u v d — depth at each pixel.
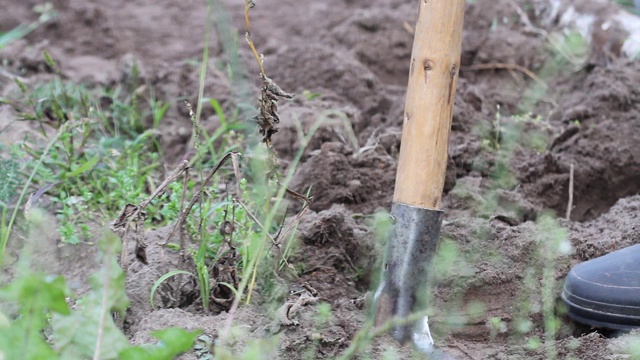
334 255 3.97
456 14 3.28
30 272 3.73
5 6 7.42
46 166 4.61
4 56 6.18
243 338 3.27
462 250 3.96
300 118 5.12
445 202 4.57
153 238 3.98
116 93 5.76
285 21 7.05
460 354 3.49
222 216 3.83
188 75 5.96
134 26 7.08
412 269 3.34
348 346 3.33
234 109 5.48
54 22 7.04
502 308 3.75
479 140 5.12
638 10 4.23
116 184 4.54
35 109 5.08
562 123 5.38
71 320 2.94
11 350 2.68
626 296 3.58
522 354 3.47
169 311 3.44
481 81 6.22
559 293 3.84
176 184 4.14
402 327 3.34
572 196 4.86
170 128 5.45
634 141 5.11
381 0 7.30
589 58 6.20
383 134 5.10
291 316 3.41
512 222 4.43
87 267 4.00
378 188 4.66
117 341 2.93
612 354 3.35
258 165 4.18
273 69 5.95
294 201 4.57
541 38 6.51
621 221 4.36
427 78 3.30
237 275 3.60
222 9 6.24
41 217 3.96
